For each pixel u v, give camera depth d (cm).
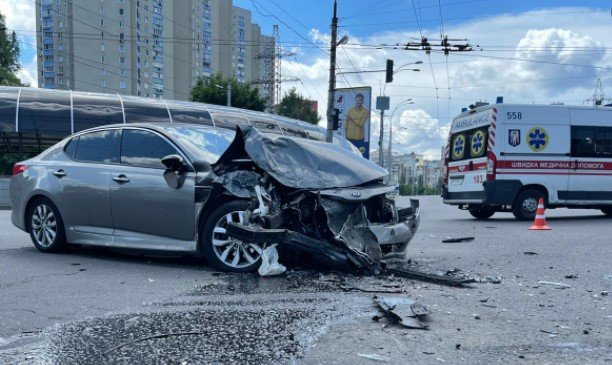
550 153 1216
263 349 321
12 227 1066
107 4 7869
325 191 522
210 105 2436
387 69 2438
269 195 524
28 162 697
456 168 1343
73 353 315
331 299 432
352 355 312
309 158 561
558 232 984
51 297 442
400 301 417
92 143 647
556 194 1222
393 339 340
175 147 579
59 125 2127
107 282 496
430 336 347
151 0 8175
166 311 399
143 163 591
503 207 1313
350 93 3716
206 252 538
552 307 422
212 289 466
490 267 596
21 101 2134
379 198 563
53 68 7969
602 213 1546
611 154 1241
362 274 516
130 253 639
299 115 6162
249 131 555
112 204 595
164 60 7944
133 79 8056
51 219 659
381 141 4312
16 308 409
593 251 726
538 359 310
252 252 532
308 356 310
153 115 2231
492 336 349
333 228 514
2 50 5034
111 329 358
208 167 553
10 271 550
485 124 1234
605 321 385
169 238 564
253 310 401
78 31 7806
